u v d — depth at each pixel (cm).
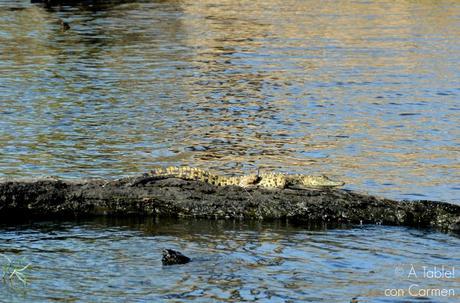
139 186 1580
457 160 2105
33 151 2164
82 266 1316
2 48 3966
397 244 1433
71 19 5047
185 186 1581
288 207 1542
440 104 2811
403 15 5184
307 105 2794
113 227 1520
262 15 5266
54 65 3538
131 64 3584
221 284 1248
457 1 5781
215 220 1549
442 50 3966
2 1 5919
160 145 2250
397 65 3578
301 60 3712
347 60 3712
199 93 2988
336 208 1537
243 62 3662
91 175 1933
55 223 1546
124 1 6044
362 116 2630
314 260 1356
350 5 5669
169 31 4591
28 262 1335
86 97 2897
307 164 2058
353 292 1231
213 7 5688
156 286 1236
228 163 2064
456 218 1502
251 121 2556
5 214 1564
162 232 1487
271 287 1243
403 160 2103
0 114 2609
